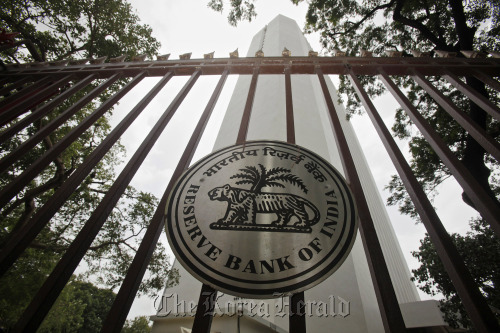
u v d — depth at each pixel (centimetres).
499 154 158
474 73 232
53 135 828
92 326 2500
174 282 777
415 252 720
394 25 820
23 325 112
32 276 777
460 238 658
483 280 572
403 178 164
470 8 654
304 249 135
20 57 725
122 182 167
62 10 769
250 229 145
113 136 198
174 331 636
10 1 714
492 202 139
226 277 127
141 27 900
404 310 767
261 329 567
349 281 702
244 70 269
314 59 264
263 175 172
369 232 141
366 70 255
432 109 756
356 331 609
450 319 662
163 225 151
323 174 173
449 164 164
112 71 276
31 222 145
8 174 796
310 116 1170
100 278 845
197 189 166
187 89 243
